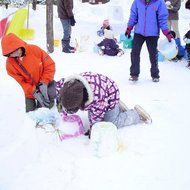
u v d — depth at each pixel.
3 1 12.27
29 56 3.80
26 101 3.88
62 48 7.23
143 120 3.64
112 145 2.98
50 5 6.73
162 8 4.84
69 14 6.86
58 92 3.15
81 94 2.68
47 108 3.55
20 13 8.67
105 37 7.03
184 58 6.71
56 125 3.30
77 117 3.41
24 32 8.27
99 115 3.12
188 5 7.17
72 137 3.27
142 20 4.91
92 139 2.96
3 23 8.35
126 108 3.63
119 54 6.84
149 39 5.00
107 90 3.09
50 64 3.97
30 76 3.82
